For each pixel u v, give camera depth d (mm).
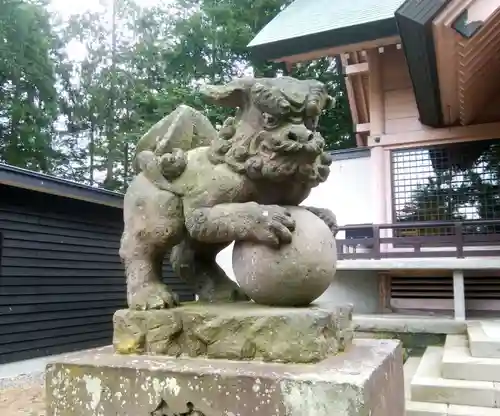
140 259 2234
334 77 15023
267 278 1971
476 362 4371
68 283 7723
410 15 5324
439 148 7887
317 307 2102
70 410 1933
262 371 1731
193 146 2449
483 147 7688
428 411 3844
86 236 8172
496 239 6902
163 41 17906
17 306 6820
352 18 7578
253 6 16188
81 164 18984
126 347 2102
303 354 1858
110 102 18359
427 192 7855
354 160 8195
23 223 7000
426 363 5133
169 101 14594
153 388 1822
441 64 6043
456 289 6621
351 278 7887
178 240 2260
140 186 2285
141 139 2486
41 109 16453
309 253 1964
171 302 2199
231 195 2111
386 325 6672
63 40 18641
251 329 1919
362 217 8031
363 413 1556
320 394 1597
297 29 7828
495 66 6492
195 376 1767
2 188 6633
